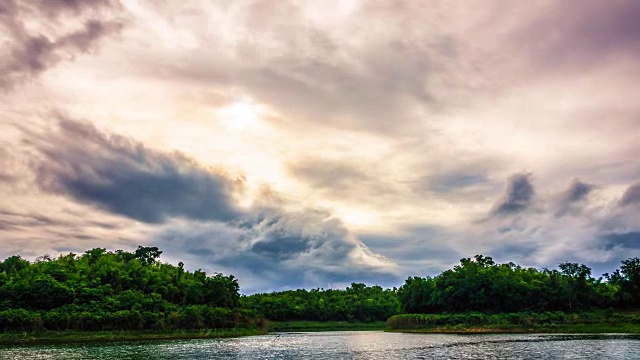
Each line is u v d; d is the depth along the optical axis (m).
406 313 183.62
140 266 162.62
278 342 107.69
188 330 133.75
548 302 155.25
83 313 118.50
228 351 82.94
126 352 81.00
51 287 125.69
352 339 117.06
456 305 167.25
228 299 168.75
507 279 162.50
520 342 92.44
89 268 150.00
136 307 131.88
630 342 87.56
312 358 70.31
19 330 108.94
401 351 78.94
